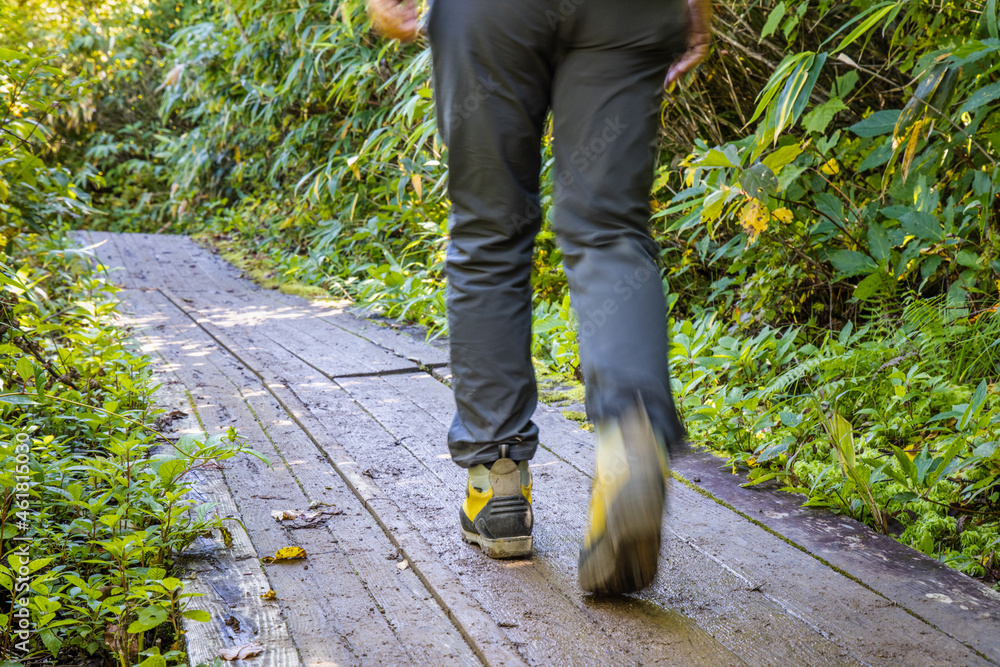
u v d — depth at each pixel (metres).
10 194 2.94
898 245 2.65
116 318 4.02
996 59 2.24
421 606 1.41
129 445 1.64
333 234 5.53
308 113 6.42
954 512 1.76
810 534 1.64
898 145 2.32
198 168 7.88
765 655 1.23
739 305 3.08
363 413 2.50
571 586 1.43
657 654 1.23
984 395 1.74
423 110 4.01
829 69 3.14
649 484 1.08
